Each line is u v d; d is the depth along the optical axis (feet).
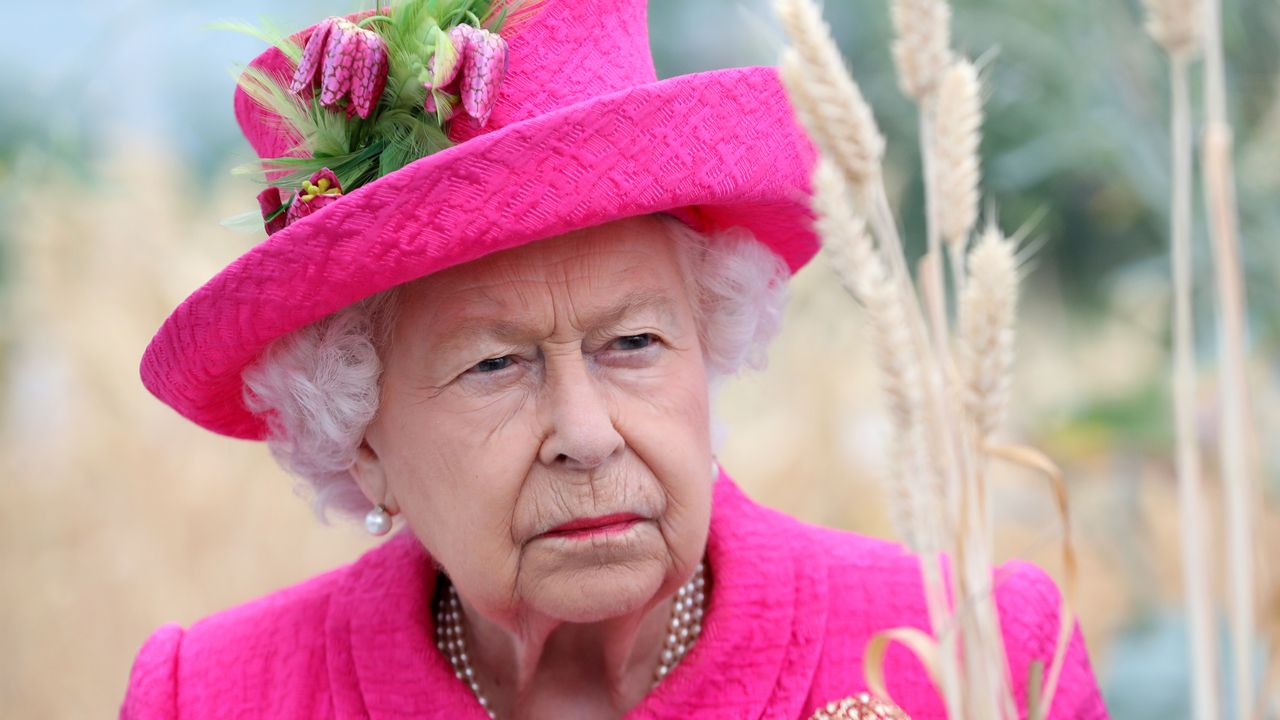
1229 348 7.20
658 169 11.66
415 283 12.55
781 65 7.63
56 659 24.61
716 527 14.33
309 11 15.75
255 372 13.52
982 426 7.84
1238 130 22.49
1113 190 28.50
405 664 14.14
